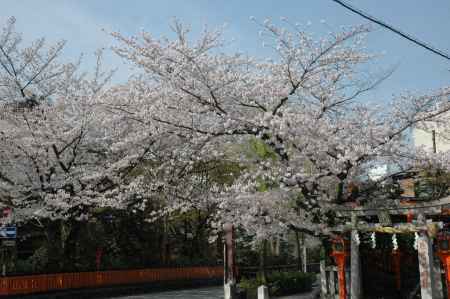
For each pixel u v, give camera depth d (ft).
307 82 50.78
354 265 44.39
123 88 65.10
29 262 74.43
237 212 49.52
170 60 52.19
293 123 44.96
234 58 54.03
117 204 65.67
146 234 100.27
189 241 115.75
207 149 54.44
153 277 91.61
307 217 49.34
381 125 48.44
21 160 70.79
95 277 79.46
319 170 47.32
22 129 69.15
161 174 68.74
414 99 48.37
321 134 46.01
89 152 75.92
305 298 66.54
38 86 76.69
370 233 49.78
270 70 52.01
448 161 48.26
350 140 45.44
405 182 61.57
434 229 39.65
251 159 52.21
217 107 49.44
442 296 41.29
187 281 99.25
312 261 139.13
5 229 66.95
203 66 49.32
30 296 67.15
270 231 48.34
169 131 52.65
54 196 66.85
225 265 56.80
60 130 69.82
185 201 64.49
